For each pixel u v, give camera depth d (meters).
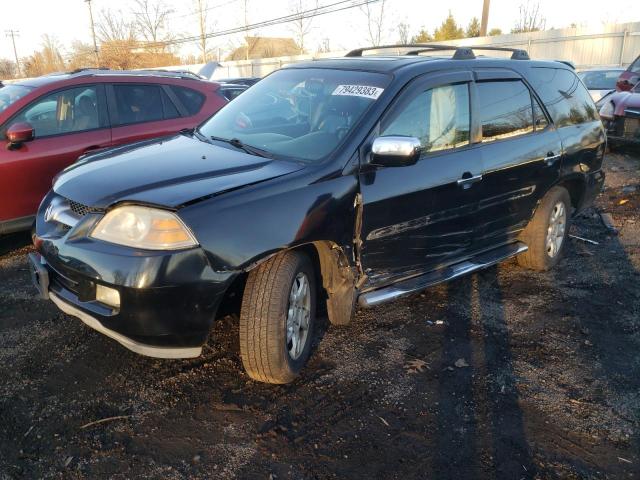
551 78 4.89
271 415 2.94
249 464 2.59
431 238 3.75
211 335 3.72
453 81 3.87
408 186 3.46
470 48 4.27
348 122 3.39
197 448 2.68
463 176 3.81
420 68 3.73
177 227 2.62
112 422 2.85
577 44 22.72
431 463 2.62
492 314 4.19
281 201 2.89
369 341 3.73
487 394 3.19
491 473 2.57
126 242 2.68
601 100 11.83
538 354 3.64
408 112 3.55
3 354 3.43
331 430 2.84
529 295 4.55
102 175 3.07
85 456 2.60
